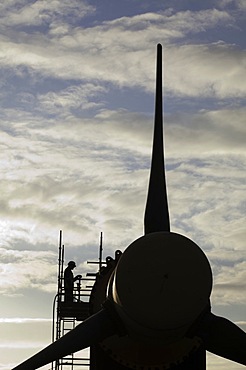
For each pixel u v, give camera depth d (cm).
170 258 1784
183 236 1800
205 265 1788
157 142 2070
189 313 1778
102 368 1948
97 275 2038
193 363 1941
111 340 1941
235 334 1883
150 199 2027
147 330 1798
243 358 1909
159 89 2105
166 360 1928
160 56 2117
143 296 1777
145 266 1783
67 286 2964
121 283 1783
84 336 1883
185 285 1780
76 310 2919
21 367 1864
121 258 1794
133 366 1936
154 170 2050
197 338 1925
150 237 1797
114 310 1878
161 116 2091
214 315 1889
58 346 1878
